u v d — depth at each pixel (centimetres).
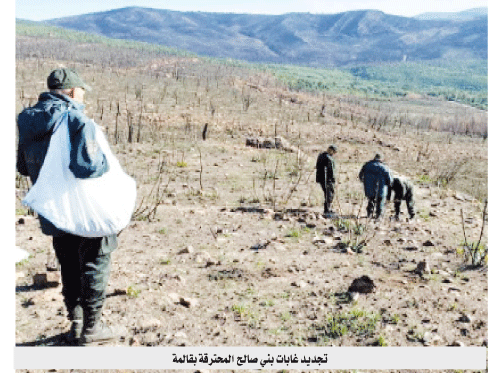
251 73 8662
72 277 405
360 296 615
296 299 596
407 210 1277
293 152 2191
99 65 6369
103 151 379
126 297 546
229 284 634
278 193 1410
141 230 888
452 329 524
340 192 1480
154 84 4766
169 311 524
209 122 2880
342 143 2739
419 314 562
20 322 457
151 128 2489
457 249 864
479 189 1725
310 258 783
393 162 2272
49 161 365
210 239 858
